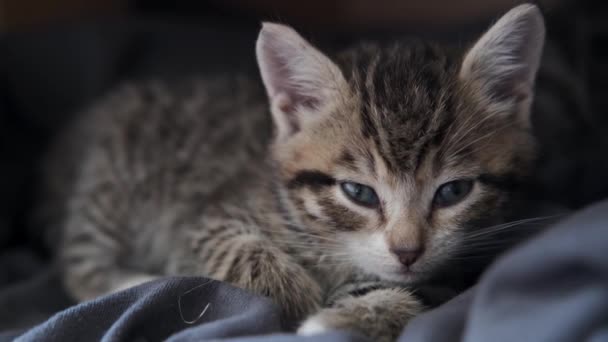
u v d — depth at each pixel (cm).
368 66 37
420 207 35
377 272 35
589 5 47
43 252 45
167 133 42
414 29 51
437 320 30
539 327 28
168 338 31
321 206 36
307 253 37
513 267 28
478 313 29
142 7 58
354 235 35
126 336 31
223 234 38
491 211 36
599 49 46
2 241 44
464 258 36
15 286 40
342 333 30
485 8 57
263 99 44
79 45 49
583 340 27
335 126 36
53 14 54
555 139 43
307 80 36
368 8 62
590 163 42
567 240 28
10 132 47
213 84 45
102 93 48
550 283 28
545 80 44
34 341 32
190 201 41
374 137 35
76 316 32
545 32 35
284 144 37
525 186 38
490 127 36
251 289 36
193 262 38
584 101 44
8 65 48
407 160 35
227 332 31
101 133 44
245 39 51
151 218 42
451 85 36
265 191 38
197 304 33
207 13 58
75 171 44
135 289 33
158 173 42
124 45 49
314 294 36
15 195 46
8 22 52
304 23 59
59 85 48
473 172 35
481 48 36
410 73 36
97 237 42
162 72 49
